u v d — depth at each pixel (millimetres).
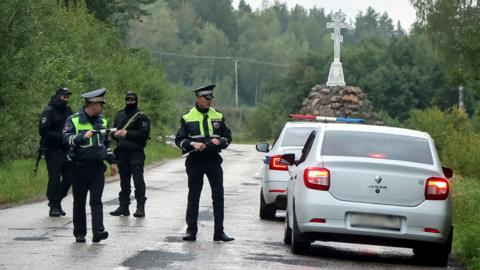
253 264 19953
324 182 20953
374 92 158000
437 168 21297
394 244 20891
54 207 28812
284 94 185625
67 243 22312
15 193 35500
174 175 54125
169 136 97625
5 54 39531
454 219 30172
